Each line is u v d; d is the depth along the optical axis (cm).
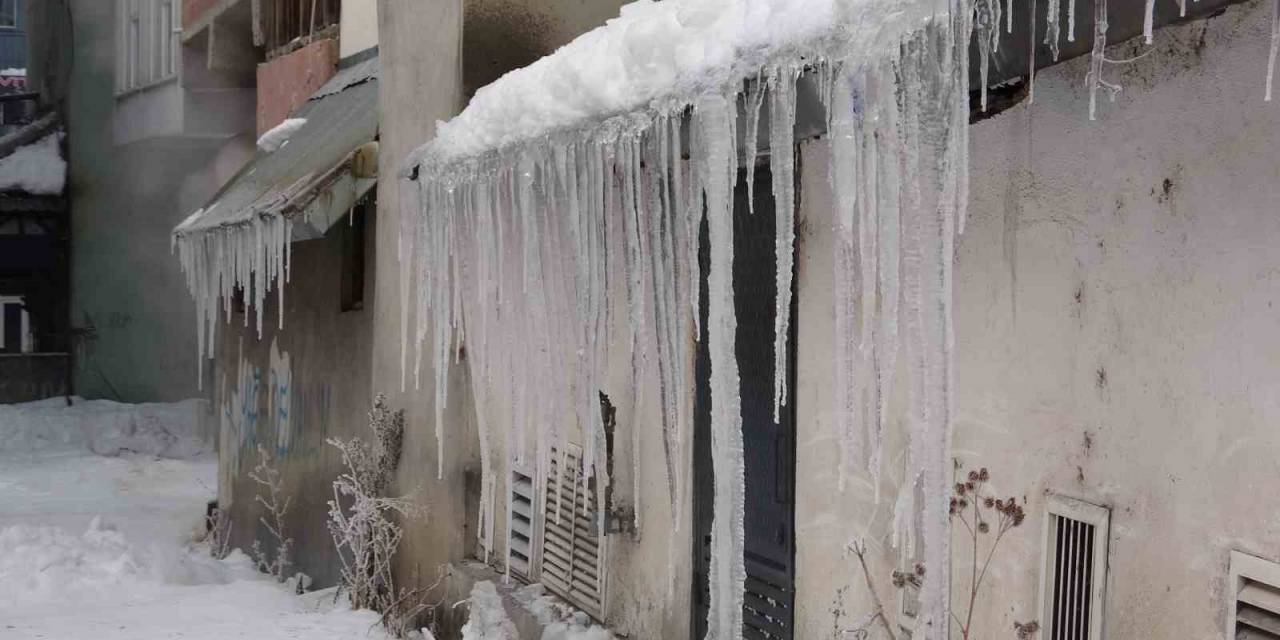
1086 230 412
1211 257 369
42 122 2480
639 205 500
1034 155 434
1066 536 419
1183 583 377
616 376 698
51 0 2484
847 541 525
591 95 521
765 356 585
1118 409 400
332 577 1075
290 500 1195
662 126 473
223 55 1661
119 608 953
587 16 845
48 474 1930
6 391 2456
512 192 607
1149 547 388
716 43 445
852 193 381
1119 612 398
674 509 497
